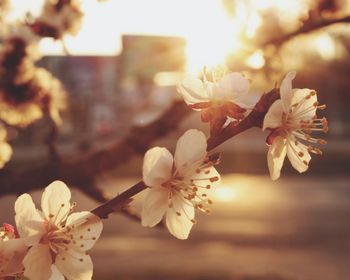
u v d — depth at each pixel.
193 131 1.96
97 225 1.95
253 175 30.48
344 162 30.50
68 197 1.97
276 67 3.77
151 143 3.33
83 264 1.94
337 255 15.02
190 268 14.05
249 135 32.97
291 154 2.00
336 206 22.02
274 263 14.37
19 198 1.93
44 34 3.65
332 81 27.44
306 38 4.14
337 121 41.25
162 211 1.97
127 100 27.86
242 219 19.70
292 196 24.34
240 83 1.97
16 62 3.33
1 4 3.65
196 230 18.05
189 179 1.96
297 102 2.00
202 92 1.97
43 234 1.93
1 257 1.90
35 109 3.33
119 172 26.33
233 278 13.31
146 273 13.66
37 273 1.91
